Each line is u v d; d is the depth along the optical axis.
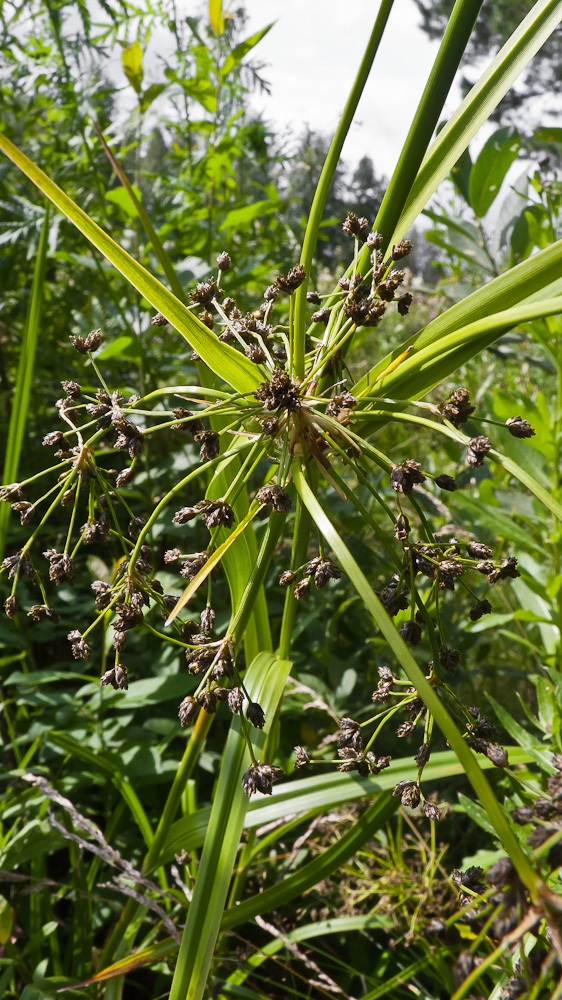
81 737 0.38
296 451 0.21
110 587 0.21
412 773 0.28
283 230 0.72
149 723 0.41
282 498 0.20
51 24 0.54
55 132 0.62
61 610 0.46
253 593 0.21
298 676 0.44
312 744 0.45
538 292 0.24
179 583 0.43
